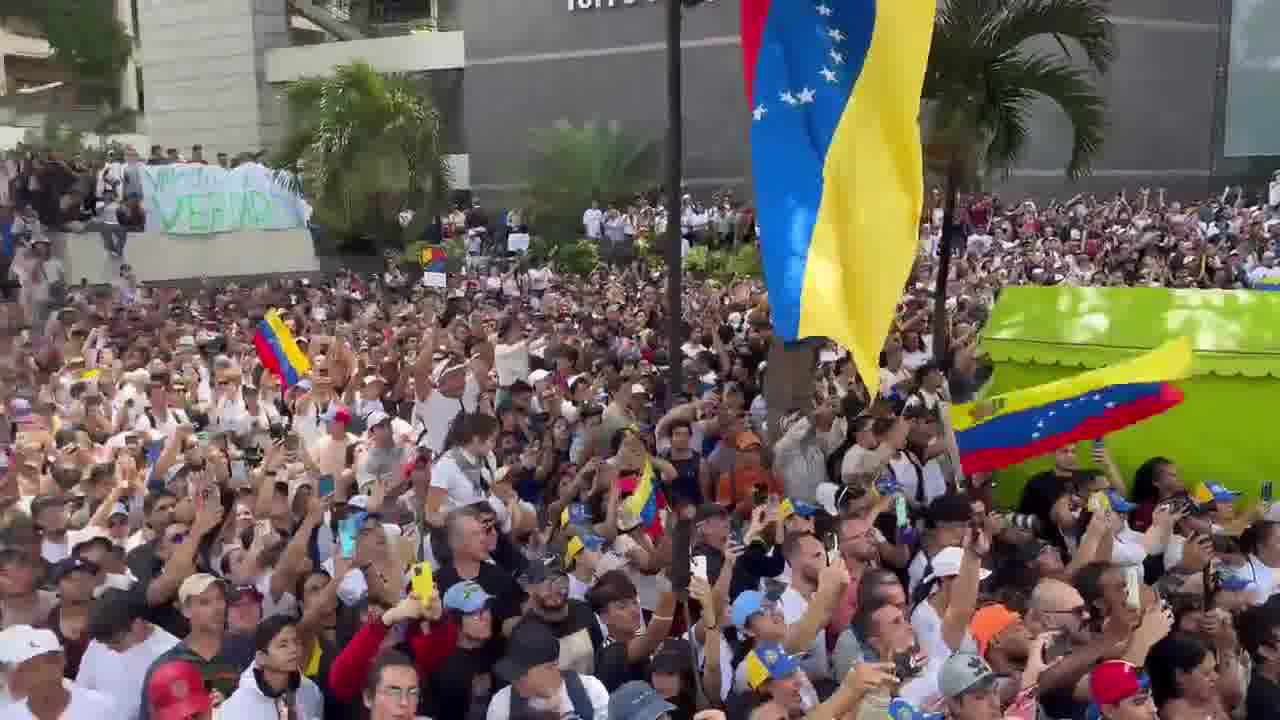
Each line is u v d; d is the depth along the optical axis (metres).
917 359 13.74
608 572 6.20
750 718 5.00
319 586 6.23
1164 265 23.72
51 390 12.96
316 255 29.19
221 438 9.33
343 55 38.47
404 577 6.07
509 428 9.91
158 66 38.97
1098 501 7.57
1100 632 6.13
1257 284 12.56
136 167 26.22
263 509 7.72
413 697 4.79
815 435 9.30
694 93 34.50
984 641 5.84
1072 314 9.72
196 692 4.91
